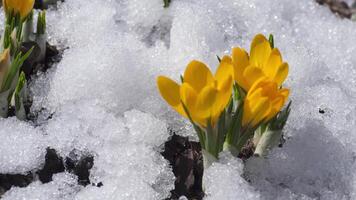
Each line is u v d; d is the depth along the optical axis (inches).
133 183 35.5
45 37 38.5
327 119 38.4
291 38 41.6
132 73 38.0
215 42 40.4
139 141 36.7
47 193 35.4
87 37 39.7
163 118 37.6
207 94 33.2
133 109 37.3
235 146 35.4
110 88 37.7
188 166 36.5
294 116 38.0
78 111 37.1
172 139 37.2
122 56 38.2
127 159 36.1
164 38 40.9
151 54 39.1
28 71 38.3
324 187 36.7
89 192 35.4
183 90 33.4
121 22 40.9
